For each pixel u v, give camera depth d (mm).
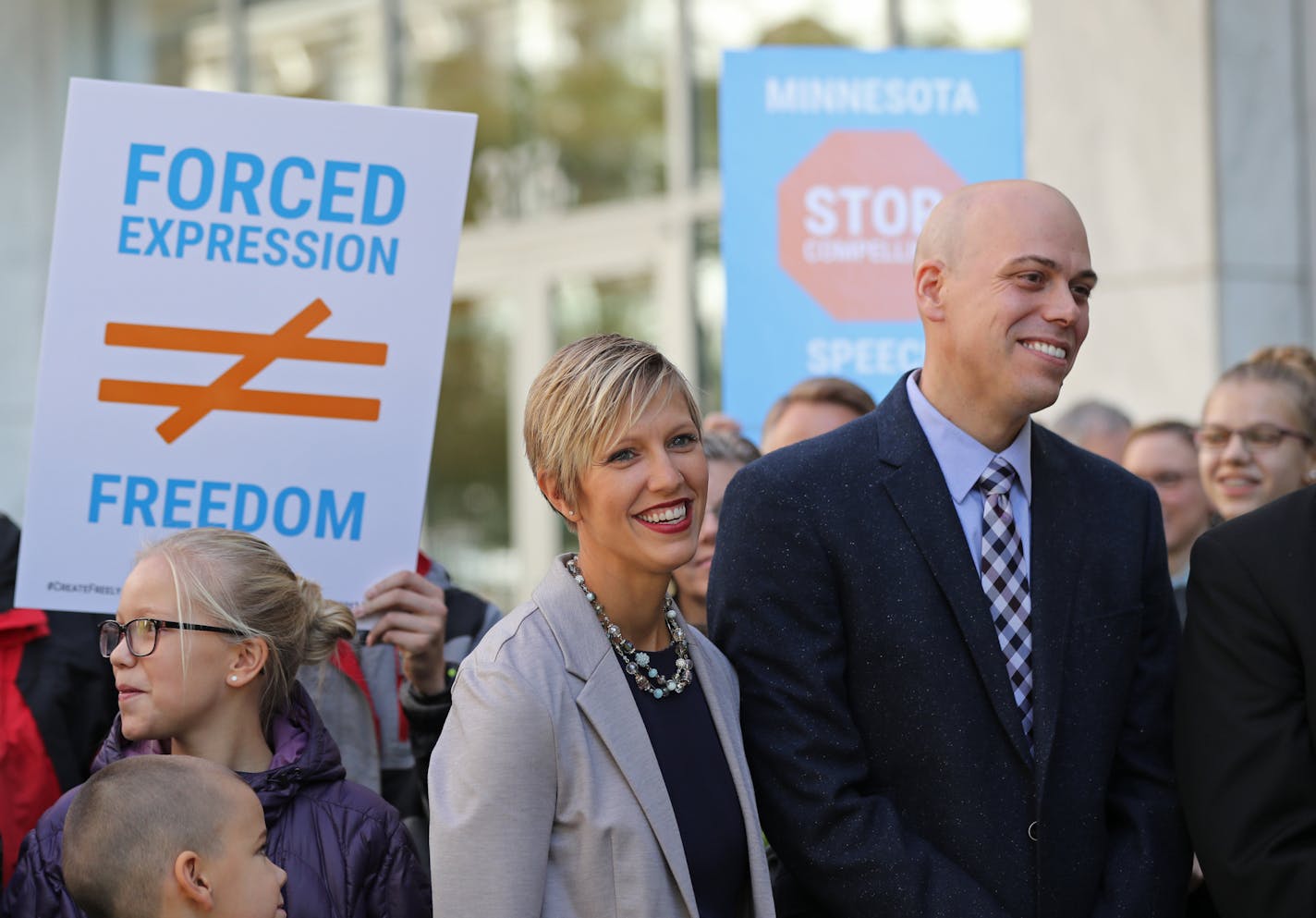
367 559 2766
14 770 2861
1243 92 5234
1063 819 2381
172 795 2117
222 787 2158
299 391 2760
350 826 2385
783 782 2400
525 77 7879
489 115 8016
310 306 2766
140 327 2729
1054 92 5559
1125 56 5387
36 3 8648
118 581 2705
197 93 2754
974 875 2357
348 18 8359
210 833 2111
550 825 2145
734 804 2289
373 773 2910
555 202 7801
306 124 2773
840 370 4023
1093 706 2445
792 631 2443
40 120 8602
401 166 2793
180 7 8828
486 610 3174
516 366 7930
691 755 2281
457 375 8117
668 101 7355
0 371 8492
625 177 7551
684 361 7289
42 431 2701
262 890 2146
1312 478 3719
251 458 2744
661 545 2225
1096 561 2514
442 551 8117
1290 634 2379
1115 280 5406
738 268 4016
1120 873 2406
